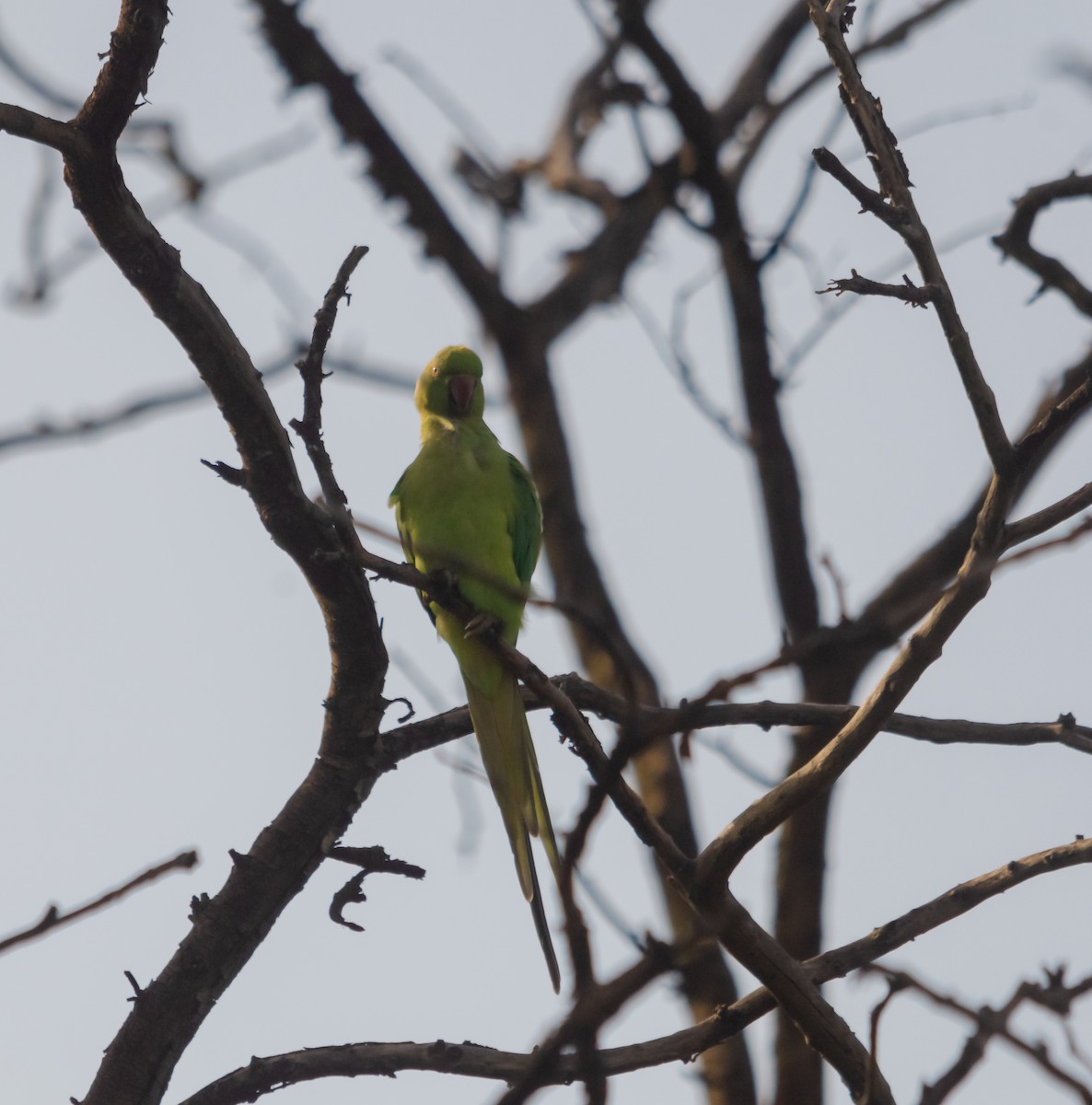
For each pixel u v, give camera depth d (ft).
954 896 28.32
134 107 24.91
